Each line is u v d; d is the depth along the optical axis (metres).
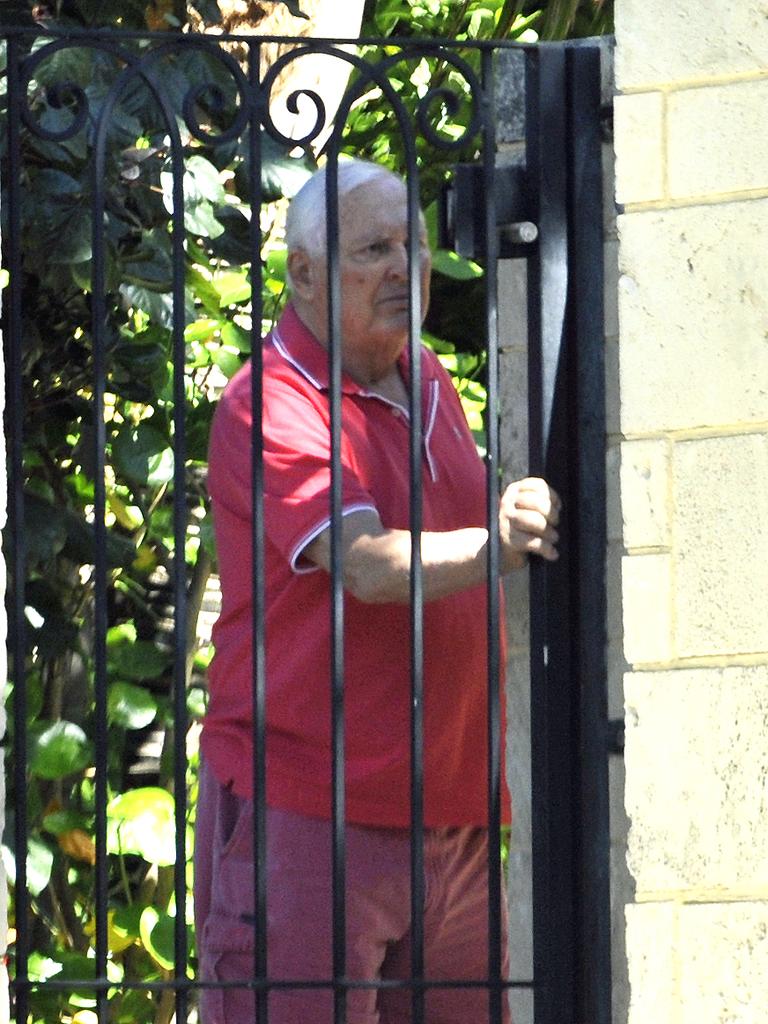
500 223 11.58
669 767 10.61
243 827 13.06
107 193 15.41
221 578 13.33
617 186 10.80
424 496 13.11
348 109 11.27
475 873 13.51
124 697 17.73
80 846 17.38
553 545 11.46
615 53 10.84
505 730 13.16
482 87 11.42
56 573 16.97
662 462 10.68
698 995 10.53
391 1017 13.55
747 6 10.62
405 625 12.91
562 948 11.39
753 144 10.59
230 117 15.66
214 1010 13.16
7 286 16.06
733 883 10.52
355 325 12.90
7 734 16.69
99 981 11.20
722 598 10.56
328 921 12.84
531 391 11.59
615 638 11.48
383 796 12.91
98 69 15.09
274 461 12.59
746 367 10.57
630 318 10.75
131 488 17.83
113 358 16.64
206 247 16.41
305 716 12.88
